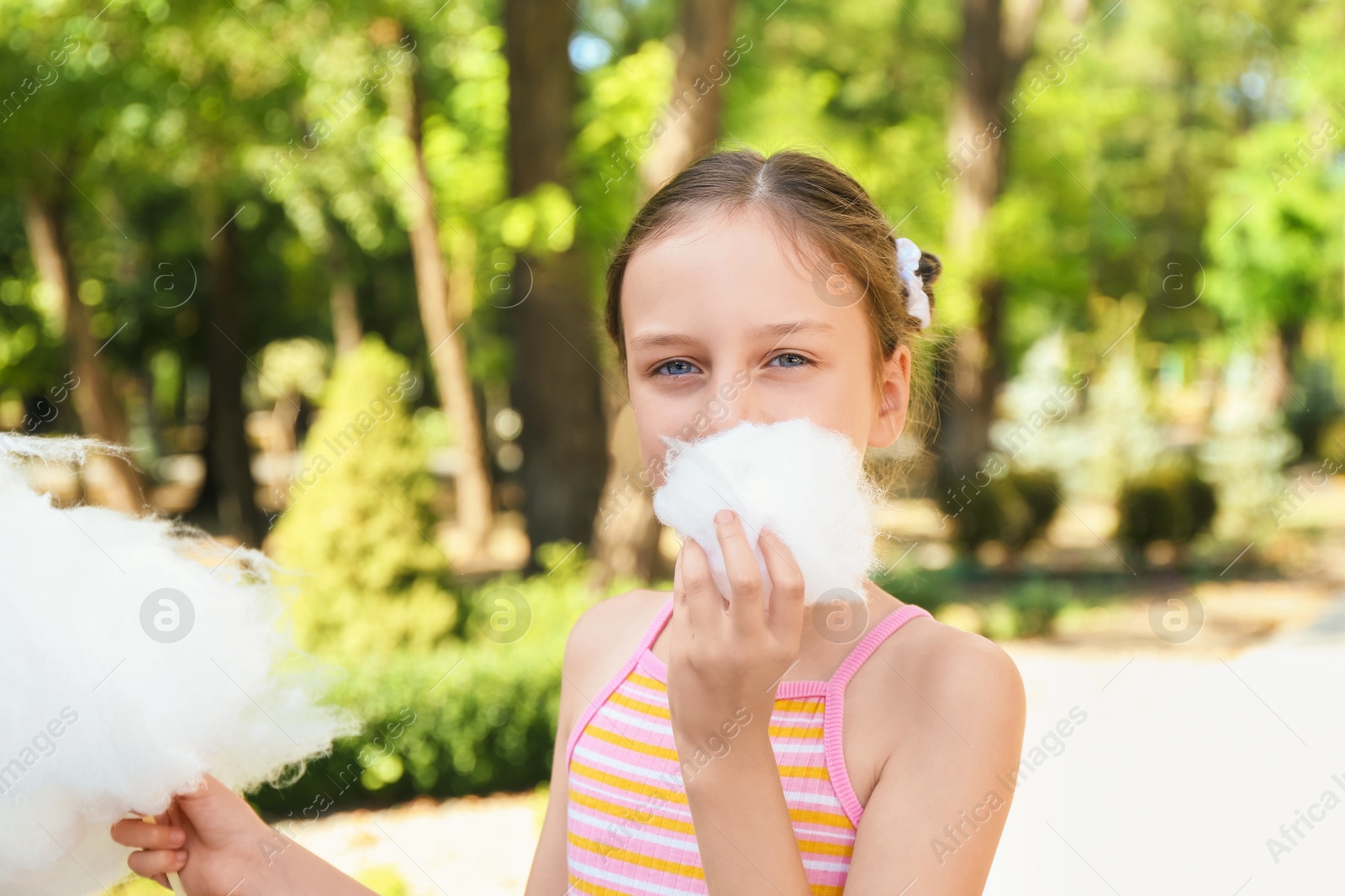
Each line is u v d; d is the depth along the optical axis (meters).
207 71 9.69
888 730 1.20
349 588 7.63
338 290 18.70
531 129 9.23
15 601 0.92
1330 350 21.39
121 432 12.34
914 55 16.00
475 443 14.45
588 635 1.59
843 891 1.17
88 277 15.95
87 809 0.96
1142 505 13.47
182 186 13.00
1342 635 9.27
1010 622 10.12
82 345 12.25
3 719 0.91
